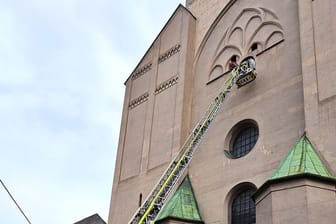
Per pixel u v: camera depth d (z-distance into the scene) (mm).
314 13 22297
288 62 23656
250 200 22828
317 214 16953
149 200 24453
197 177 26109
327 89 20125
